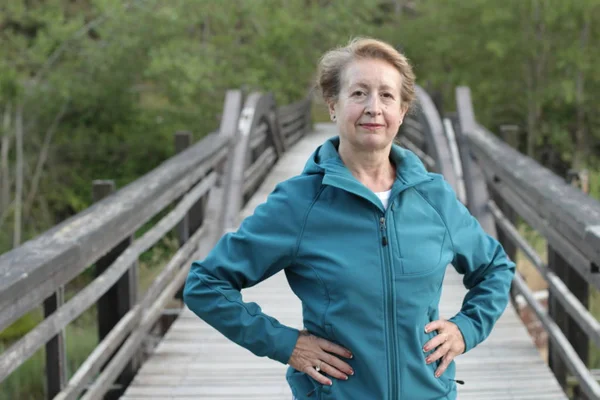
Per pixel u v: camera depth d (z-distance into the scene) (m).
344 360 1.70
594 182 12.19
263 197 7.87
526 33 16.50
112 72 16.17
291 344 1.69
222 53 16.83
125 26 16.05
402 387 1.68
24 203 16.36
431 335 1.75
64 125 16.56
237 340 1.73
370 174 1.76
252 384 3.43
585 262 2.93
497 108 18.17
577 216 2.91
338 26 18.34
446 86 19.38
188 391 3.36
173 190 4.39
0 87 14.58
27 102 15.59
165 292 4.26
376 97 1.69
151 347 4.83
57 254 2.44
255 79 16.11
